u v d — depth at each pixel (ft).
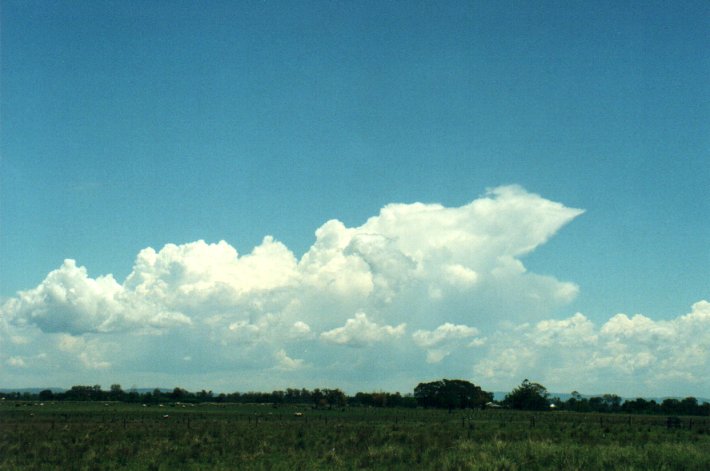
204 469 109.60
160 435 190.19
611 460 108.99
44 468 111.14
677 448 122.72
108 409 483.92
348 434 191.11
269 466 109.50
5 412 375.45
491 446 127.65
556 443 150.92
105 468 110.42
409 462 113.91
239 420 305.12
